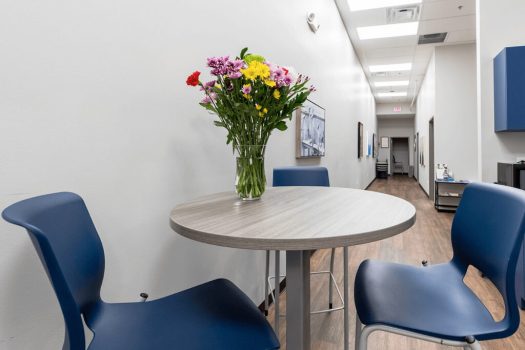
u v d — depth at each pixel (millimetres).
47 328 884
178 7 1402
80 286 705
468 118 5469
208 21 1606
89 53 1014
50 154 902
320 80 3510
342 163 4941
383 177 13352
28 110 848
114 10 1100
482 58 2910
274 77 1050
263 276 2234
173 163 1381
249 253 2047
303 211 977
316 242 686
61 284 526
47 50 893
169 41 1351
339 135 4648
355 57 6051
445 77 5602
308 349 913
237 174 1214
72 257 690
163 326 781
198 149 1547
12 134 813
